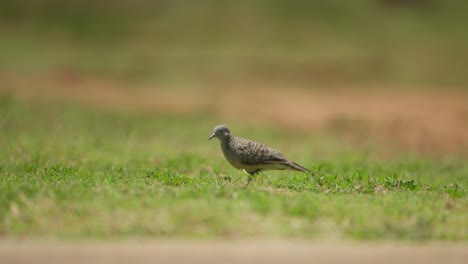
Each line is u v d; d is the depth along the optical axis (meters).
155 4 53.12
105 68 40.00
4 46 42.97
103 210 9.28
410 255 8.23
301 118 29.72
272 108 31.98
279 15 51.81
